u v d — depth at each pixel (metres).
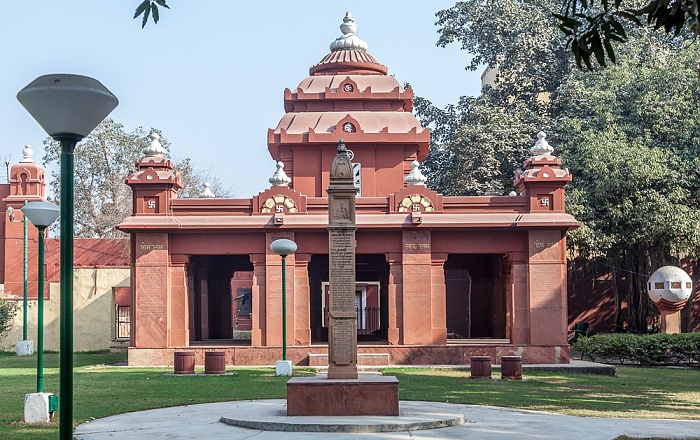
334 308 14.66
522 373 24.58
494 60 44.47
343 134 29.56
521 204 27.06
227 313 34.50
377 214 26.95
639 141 34.03
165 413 15.16
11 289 35.78
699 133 33.97
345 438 12.05
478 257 33.41
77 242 38.53
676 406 17.11
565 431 12.95
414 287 26.83
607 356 28.95
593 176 33.66
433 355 26.59
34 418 13.96
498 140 38.56
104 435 12.57
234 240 27.11
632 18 7.92
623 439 12.14
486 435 12.44
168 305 26.80
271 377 22.30
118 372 24.16
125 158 55.81
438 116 45.12
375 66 32.72
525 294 26.91
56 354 33.56
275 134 30.03
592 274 39.09
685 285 29.73
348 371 14.55
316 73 32.88
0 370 25.31
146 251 26.84
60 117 7.90
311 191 29.88
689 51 35.84
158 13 8.55
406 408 15.34
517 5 43.69
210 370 23.22
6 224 35.97
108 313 34.75
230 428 13.16
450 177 40.00
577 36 8.06
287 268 26.94
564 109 40.91
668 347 27.64
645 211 32.38
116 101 8.34
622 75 36.59
